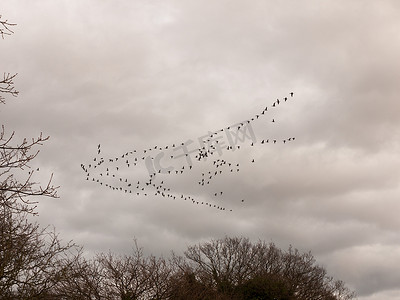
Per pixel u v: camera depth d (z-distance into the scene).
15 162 12.73
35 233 16.41
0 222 14.82
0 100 12.30
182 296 35.78
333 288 76.75
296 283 71.44
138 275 32.56
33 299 15.62
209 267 68.88
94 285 29.81
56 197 13.52
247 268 69.50
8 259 14.77
